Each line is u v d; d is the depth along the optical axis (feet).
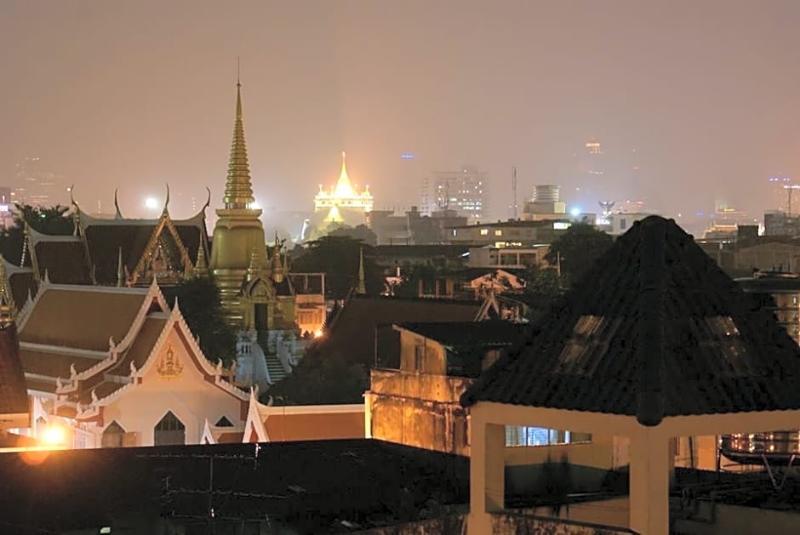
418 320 428.56
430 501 134.10
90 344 400.47
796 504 115.75
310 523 129.80
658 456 97.76
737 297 110.22
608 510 116.98
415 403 237.25
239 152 640.58
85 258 604.08
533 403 104.63
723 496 119.65
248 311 604.49
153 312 394.32
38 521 132.16
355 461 154.20
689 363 102.27
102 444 369.30
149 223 623.77
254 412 309.83
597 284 111.55
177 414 379.76
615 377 101.71
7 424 276.00
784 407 101.71
